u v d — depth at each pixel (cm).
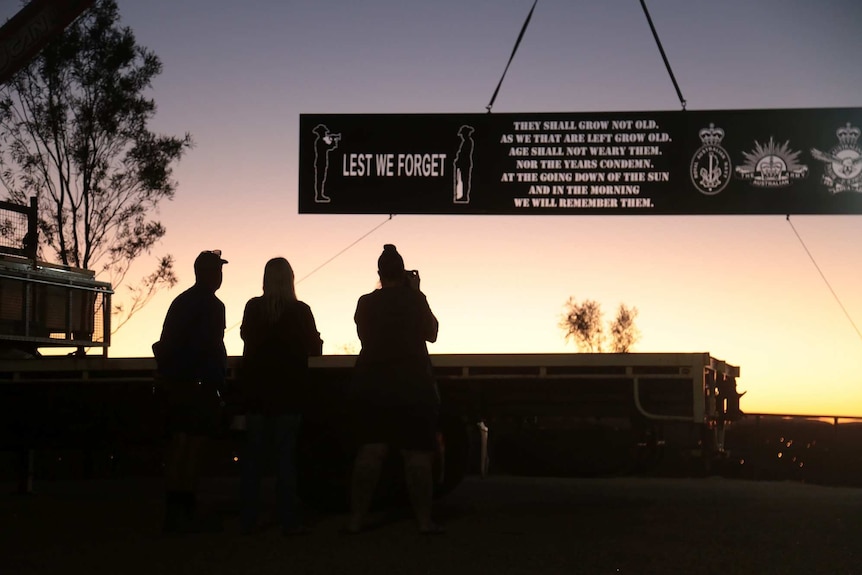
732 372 835
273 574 504
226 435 761
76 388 799
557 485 1177
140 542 617
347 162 1658
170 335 661
